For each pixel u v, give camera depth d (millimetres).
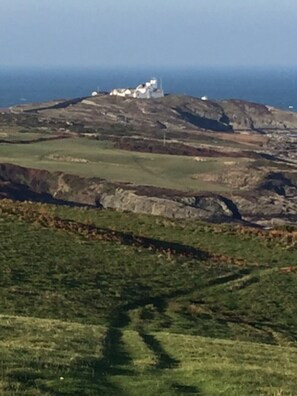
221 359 27203
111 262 51562
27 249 51750
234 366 25000
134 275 49656
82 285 45875
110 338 31250
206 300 47031
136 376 22547
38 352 24172
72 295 43562
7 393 18156
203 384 21906
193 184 143750
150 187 133000
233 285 49938
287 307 46312
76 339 28875
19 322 31766
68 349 26219
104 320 39594
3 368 20703
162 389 20906
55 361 22812
